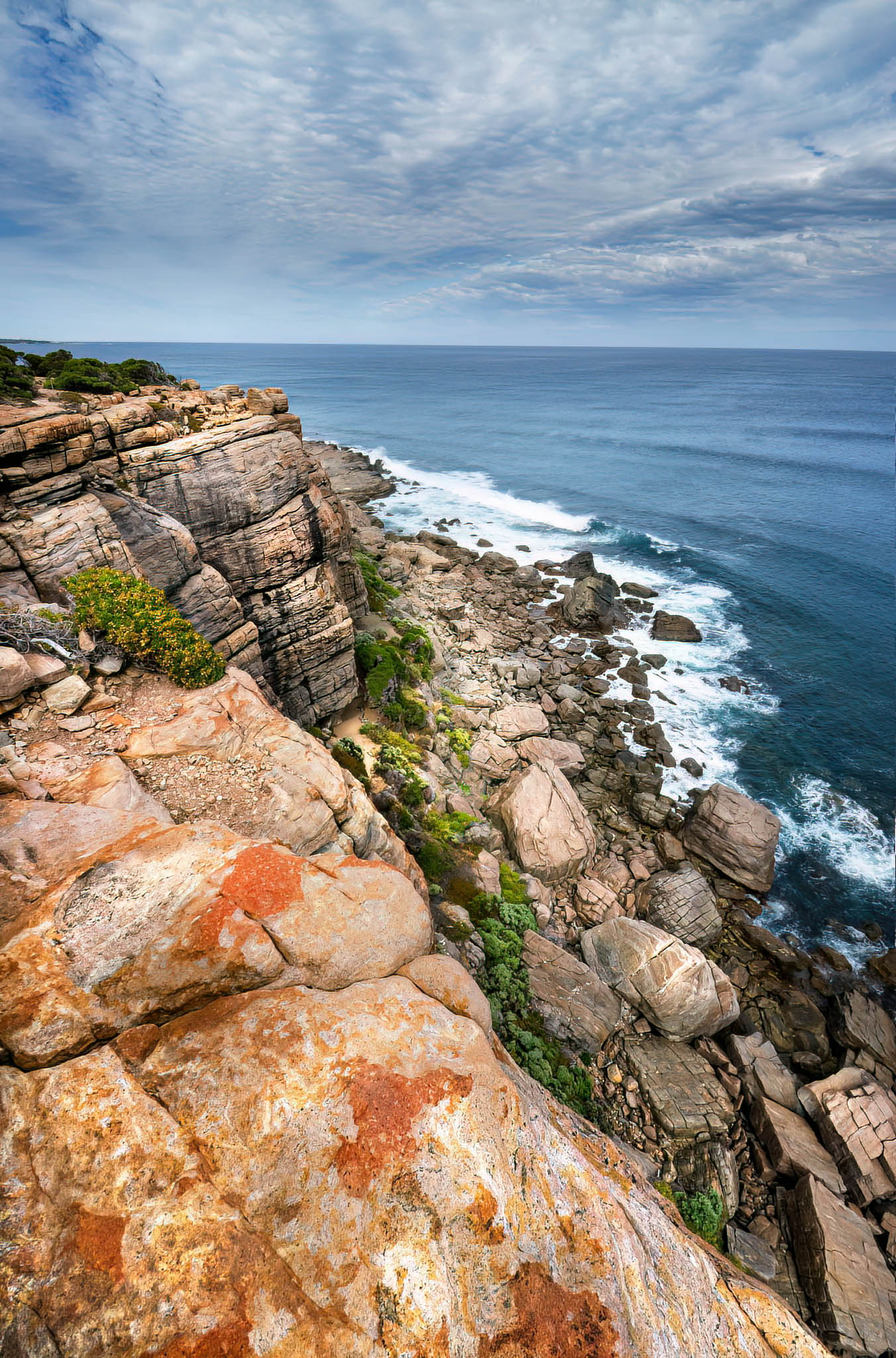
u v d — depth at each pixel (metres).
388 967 9.27
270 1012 7.81
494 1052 9.34
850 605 53.44
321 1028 7.75
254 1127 6.76
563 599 53.75
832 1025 22.73
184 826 10.03
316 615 27.41
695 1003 20.58
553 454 106.94
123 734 14.21
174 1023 7.54
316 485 30.50
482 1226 6.75
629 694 41.56
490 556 61.00
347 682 30.11
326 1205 6.47
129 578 17.38
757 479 89.69
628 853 29.84
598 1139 10.48
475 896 22.97
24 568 17.28
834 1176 17.67
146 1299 5.46
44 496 18.61
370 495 81.88
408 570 54.97
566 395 199.88
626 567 61.25
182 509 22.59
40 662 14.79
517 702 39.25
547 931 23.84
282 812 13.33
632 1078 19.48
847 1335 14.46
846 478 89.69
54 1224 5.70
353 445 115.81
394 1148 6.87
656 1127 18.31
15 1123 6.26
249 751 14.70
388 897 9.80
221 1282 5.69
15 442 18.14
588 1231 7.40
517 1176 7.30
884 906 27.81
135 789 12.29
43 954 7.50
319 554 28.11
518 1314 6.48
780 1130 18.55
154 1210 5.98
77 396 25.31
